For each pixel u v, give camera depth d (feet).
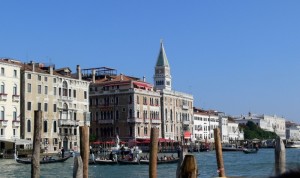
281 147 52.11
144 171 147.95
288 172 5.63
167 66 416.67
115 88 327.67
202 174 131.85
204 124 428.15
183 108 378.32
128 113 319.47
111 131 325.42
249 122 618.85
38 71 251.80
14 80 234.17
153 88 358.43
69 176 128.26
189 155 30.42
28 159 183.93
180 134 371.56
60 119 261.03
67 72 274.98
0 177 125.08
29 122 242.58
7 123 227.81
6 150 210.79
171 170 149.38
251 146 424.46
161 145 313.53
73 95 273.54
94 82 338.34
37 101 248.32
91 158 188.44
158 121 342.03
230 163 194.80
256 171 146.61
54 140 257.14
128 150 219.41
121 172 144.46
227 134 498.69
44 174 134.51
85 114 278.26
